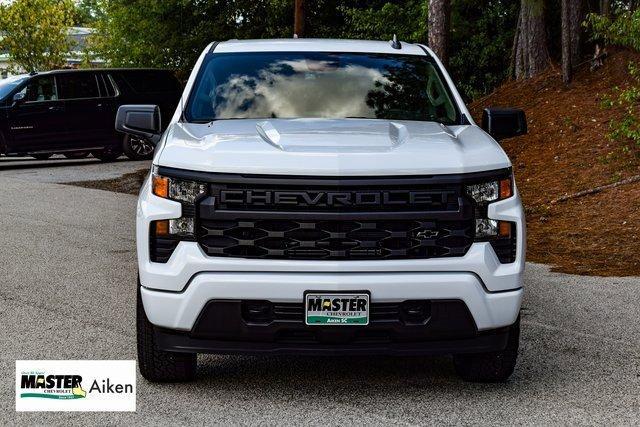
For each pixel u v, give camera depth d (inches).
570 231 478.9
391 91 250.1
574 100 739.4
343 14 1322.6
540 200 565.9
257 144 201.6
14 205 582.9
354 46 271.7
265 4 1363.2
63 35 2070.6
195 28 1414.9
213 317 195.0
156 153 208.4
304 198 193.2
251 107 240.4
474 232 198.7
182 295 195.9
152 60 1465.3
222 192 194.5
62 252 408.5
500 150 210.7
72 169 840.9
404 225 195.8
